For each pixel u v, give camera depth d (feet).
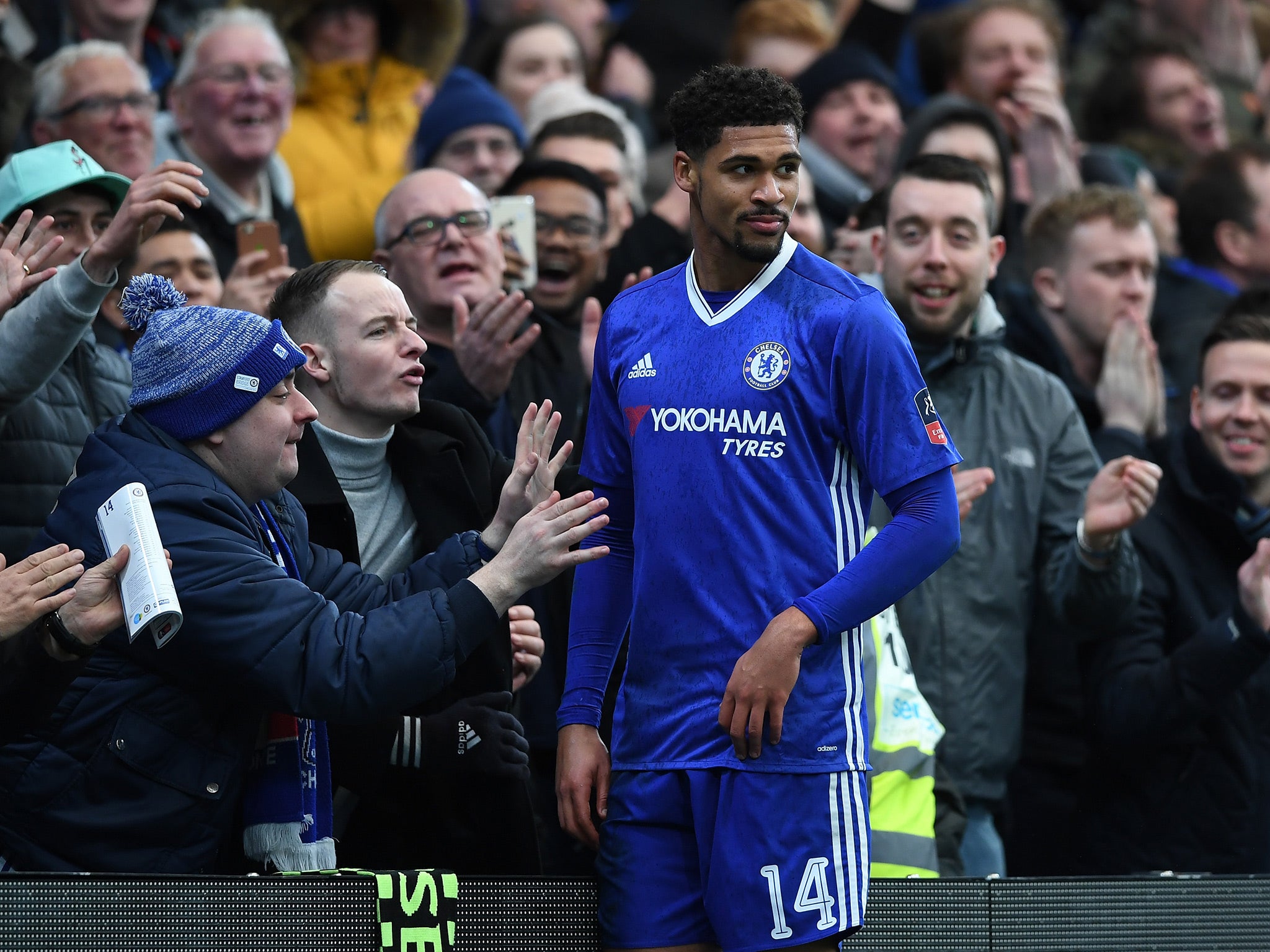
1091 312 63.62
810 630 33.01
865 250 59.11
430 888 35.83
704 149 34.50
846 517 34.81
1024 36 84.02
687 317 35.47
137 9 72.13
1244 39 103.76
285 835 36.04
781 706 32.86
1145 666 53.67
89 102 59.72
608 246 65.31
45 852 34.12
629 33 93.25
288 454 36.17
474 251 53.06
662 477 34.88
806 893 33.37
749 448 34.40
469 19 93.97
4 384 41.34
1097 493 51.67
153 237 52.75
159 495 34.40
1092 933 41.70
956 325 54.70
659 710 34.73
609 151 66.95
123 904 33.50
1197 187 77.20
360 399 41.22
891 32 100.58
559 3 93.25
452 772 39.81
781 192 34.32
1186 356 71.10
